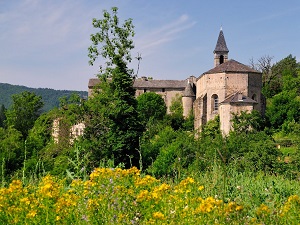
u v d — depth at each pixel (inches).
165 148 1192.8
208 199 244.2
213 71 3211.1
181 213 243.0
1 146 1056.2
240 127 2741.1
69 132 1471.5
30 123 3464.6
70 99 1528.1
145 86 4330.7
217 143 1090.7
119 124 1444.4
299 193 399.2
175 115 3878.0
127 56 2177.7
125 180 303.0
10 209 235.3
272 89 4291.3
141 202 256.7
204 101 3255.4
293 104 3284.9
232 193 378.6
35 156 1001.5
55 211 237.3
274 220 249.1
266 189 392.2
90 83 4153.5
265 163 1007.6
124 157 1349.7
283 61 4933.6
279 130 3181.6
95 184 283.1
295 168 1037.2
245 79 3147.1
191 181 293.3
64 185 369.4
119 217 241.4
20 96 3580.2
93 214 243.9
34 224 231.5
